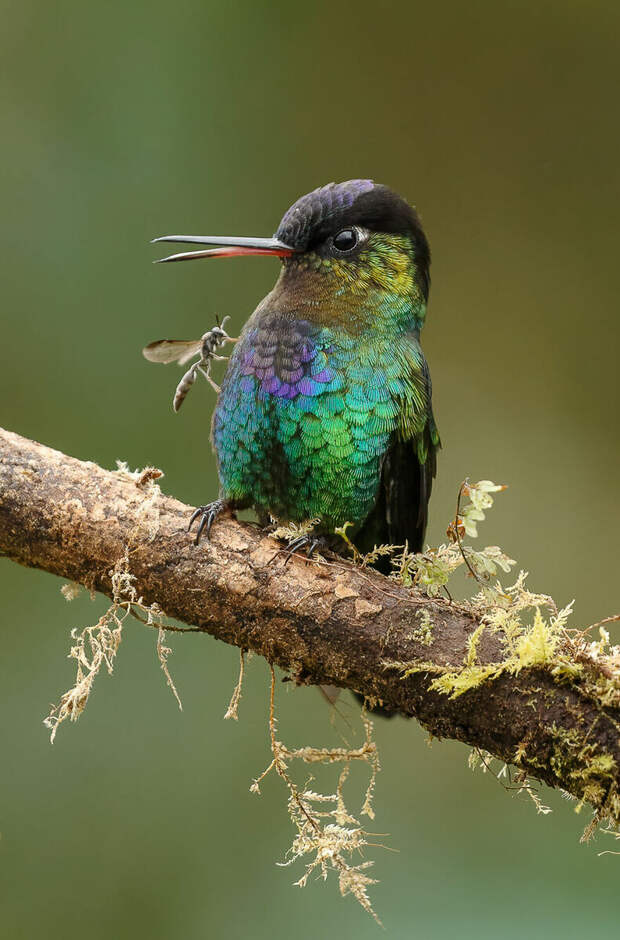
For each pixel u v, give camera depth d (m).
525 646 5.88
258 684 11.54
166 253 13.78
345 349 7.99
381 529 8.34
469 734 6.14
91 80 13.98
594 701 5.79
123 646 11.52
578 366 15.69
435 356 15.68
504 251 15.98
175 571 6.45
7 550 6.63
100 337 13.30
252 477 8.07
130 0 14.23
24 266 13.31
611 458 15.29
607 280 15.92
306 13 15.14
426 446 8.37
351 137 15.31
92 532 6.46
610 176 15.93
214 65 14.56
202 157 14.27
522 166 15.97
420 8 15.55
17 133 13.64
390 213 8.55
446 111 15.77
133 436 13.00
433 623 6.25
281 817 10.97
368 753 6.54
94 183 13.74
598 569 14.55
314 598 6.36
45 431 12.91
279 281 8.63
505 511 14.79
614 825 5.83
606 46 15.85
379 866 10.63
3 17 13.84
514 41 15.84
